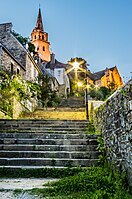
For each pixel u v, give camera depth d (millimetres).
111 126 5070
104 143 5785
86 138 6727
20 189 3805
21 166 5348
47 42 69000
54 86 31922
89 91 29906
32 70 21891
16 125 8773
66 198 3363
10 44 20469
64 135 6859
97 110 7297
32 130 8219
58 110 15672
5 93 10633
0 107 9922
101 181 3977
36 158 5691
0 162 5512
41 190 3744
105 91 30516
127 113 3908
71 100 21766
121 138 4230
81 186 3855
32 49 34219
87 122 9211
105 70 55781
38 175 5059
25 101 13875
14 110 11516
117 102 4594
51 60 42000
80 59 46125
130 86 3793
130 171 3686
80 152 5887
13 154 5848
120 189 3635
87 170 4961
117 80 58562
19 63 17844
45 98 19094
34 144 6504
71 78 42219
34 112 14062
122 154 4133
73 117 12688
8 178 4871
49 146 6191
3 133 7016
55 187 3879
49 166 5426
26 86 14516
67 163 5539
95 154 5859
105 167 5094
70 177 4449
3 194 3590
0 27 21156
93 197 3318
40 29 71250
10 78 12359
